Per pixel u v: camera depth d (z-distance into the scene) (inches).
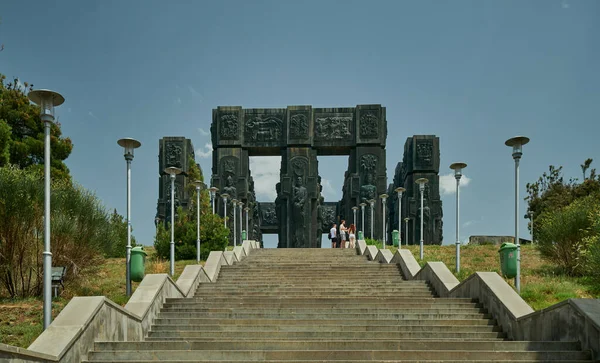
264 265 923.4
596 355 333.4
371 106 1651.1
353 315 490.3
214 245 1171.3
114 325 407.5
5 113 1309.1
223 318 486.6
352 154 1658.5
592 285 669.3
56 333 348.2
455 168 845.2
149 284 530.9
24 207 617.3
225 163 1633.9
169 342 383.6
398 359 357.1
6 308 548.7
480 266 914.1
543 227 844.6
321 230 1676.9
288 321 465.7
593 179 1881.2
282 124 1654.8
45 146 413.4
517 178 627.5
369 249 1056.8
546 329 386.6
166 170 856.9
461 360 346.6
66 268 616.7
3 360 275.4
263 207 2197.3
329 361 347.3
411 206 1673.2
